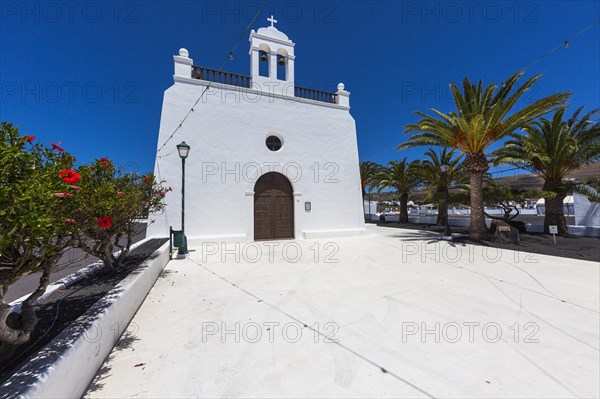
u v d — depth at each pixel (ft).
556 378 7.36
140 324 10.82
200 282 16.80
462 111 34.14
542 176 39.42
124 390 6.91
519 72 30.53
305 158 39.78
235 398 6.64
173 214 31.19
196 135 33.22
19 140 5.96
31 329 7.16
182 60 33.91
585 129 34.42
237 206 34.50
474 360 8.25
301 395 6.74
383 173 71.61
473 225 35.83
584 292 14.69
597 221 40.34
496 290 15.10
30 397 4.71
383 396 6.69
